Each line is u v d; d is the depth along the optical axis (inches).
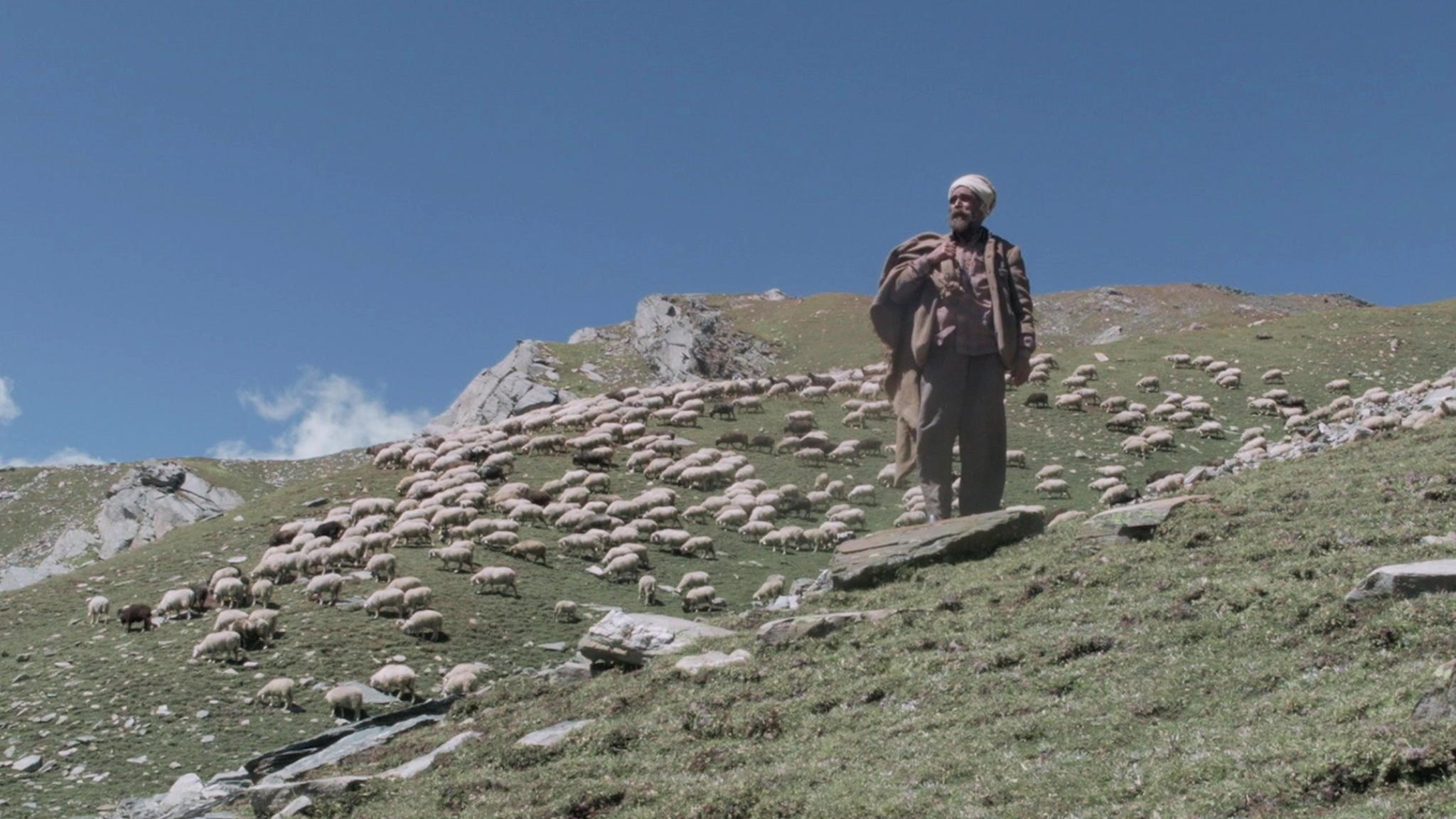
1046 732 624.1
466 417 4968.0
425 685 1300.4
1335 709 550.0
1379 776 473.1
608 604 1625.2
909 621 849.5
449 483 2210.9
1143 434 2440.9
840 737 695.1
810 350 5757.9
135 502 4197.8
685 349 5457.7
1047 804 535.8
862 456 2439.7
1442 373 2886.3
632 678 874.8
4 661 1449.3
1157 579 817.5
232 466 4697.3
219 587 1571.1
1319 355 3095.5
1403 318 3422.7
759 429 2704.2
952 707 698.2
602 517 1963.6
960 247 1144.2
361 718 1207.6
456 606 1555.1
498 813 668.7
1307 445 1489.9
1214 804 489.4
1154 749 566.9
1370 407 1857.8
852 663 797.2
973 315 1119.6
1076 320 6441.9
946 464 1117.1
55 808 1011.9
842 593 997.8
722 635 922.7
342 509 2182.6
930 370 1124.5
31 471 4867.1
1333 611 667.4
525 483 2290.8
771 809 603.5
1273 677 623.5
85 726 1199.6
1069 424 2625.5
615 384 5290.4
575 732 776.3
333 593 1578.5
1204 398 2810.0
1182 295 6752.0
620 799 658.2
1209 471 1515.7
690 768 695.1
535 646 1444.4
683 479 2258.9
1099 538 938.1
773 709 750.5
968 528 1010.1
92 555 4060.0
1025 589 856.3
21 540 4303.6
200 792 954.7
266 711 1229.7
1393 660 600.7
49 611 1699.1
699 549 1871.3
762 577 1766.7
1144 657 692.1
